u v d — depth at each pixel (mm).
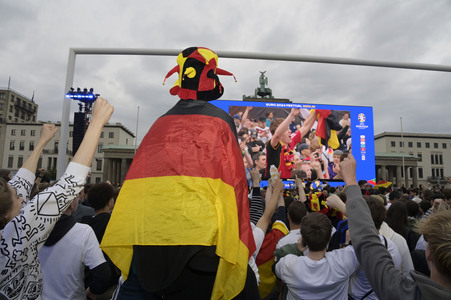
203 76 2328
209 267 1693
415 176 55031
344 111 26703
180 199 1729
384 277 1537
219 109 2225
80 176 1900
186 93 2305
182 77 2328
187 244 1616
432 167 74312
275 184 2920
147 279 1653
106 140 74438
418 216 6895
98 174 72938
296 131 26078
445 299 1298
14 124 76688
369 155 26438
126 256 1758
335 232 4152
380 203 3238
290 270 2748
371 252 1659
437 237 1411
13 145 76000
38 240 1844
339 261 2641
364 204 1856
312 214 2842
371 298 2863
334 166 25953
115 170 63281
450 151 75312
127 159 56875
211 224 1669
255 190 3449
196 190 1758
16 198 1910
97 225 4137
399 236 3363
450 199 5973
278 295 3689
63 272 2900
